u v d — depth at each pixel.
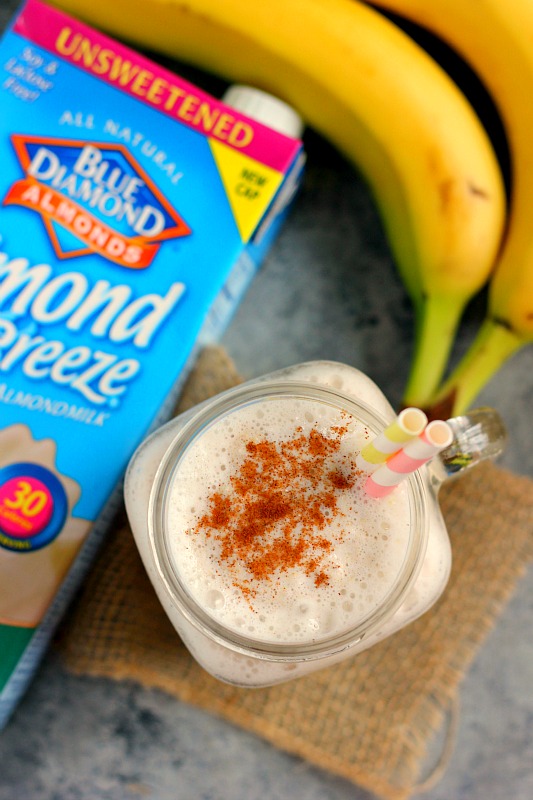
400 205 0.33
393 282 0.36
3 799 0.35
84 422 0.31
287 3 0.31
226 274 0.31
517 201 0.32
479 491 0.34
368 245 0.36
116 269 0.31
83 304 0.31
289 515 0.27
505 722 0.35
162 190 0.31
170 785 0.35
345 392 0.27
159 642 0.34
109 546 0.34
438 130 0.31
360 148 0.33
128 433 0.31
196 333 0.31
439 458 0.29
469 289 0.32
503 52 0.31
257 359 0.36
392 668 0.34
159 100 0.31
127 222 0.31
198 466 0.27
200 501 0.27
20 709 0.35
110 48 0.31
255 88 0.33
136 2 0.31
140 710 0.35
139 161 0.31
